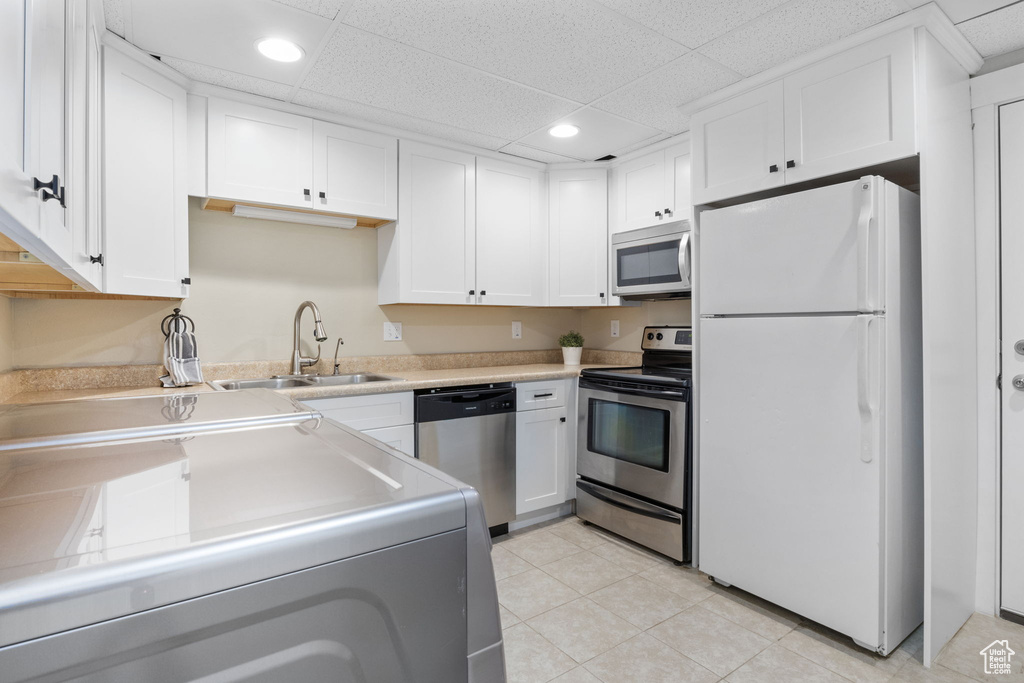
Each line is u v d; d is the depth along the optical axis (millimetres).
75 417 1104
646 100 2424
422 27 1843
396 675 586
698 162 2410
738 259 2131
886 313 1769
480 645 650
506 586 2287
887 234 1776
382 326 3047
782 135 2092
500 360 3504
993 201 2039
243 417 1101
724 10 1747
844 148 1911
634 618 2037
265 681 506
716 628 1970
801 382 1925
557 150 3102
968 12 1731
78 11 1180
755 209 2070
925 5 1693
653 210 2998
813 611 1900
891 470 1782
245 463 760
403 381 2498
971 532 2051
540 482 2957
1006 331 2023
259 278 2660
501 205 3150
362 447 872
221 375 2543
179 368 2240
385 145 2730
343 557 547
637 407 2662
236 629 490
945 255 1866
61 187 843
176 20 1773
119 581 435
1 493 612
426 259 2871
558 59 2070
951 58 1917
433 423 2553
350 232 2939
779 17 1782
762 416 2049
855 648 1847
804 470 1920
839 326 1813
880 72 1822
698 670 1733
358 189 2639
